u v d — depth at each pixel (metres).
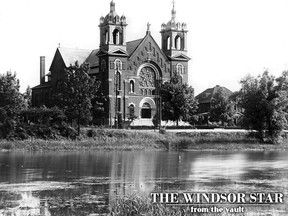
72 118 92.75
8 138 86.88
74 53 143.88
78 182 46.50
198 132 99.38
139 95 129.12
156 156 75.31
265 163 64.38
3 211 33.59
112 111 125.19
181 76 128.88
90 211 33.47
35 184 45.22
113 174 52.38
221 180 47.88
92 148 86.56
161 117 118.31
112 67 126.38
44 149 83.62
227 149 90.94
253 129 99.94
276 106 98.06
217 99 136.00
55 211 33.50
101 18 130.25
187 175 51.72
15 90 92.69
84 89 93.12
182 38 137.38
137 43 133.00
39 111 92.31
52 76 144.50
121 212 31.41
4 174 51.94
